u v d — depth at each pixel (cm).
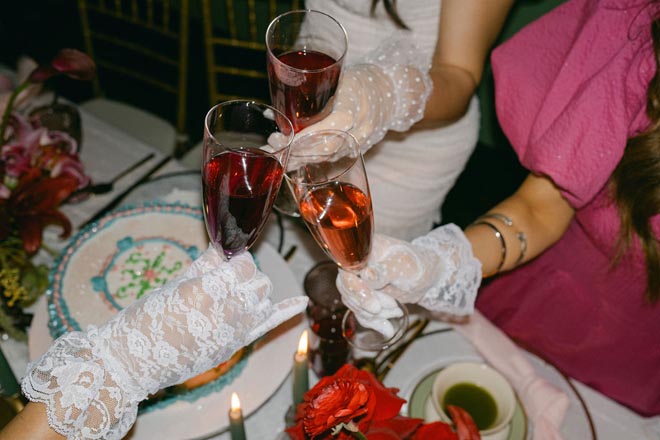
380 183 179
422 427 90
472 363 116
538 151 117
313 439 84
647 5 110
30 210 123
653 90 108
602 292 140
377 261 100
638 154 114
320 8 160
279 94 95
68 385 79
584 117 112
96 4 406
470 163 330
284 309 91
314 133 88
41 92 171
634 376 146
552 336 153
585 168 114
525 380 120
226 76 372
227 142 92
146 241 133
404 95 113
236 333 86
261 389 117
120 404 81
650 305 133
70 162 133
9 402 107
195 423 112
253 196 81
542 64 127
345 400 76
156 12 405
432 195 185
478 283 109
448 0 133
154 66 383
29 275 126
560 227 127
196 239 135
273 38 102
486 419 110
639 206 117
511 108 131
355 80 106
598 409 122
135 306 85
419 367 125
